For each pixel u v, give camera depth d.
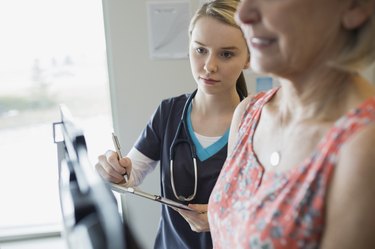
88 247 0.38
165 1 1.59
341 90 0.54
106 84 1.76
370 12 0.48
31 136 1.82
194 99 1.12
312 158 0.52
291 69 0.54
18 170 1.85
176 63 1.66
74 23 1.69
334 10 0.49
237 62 0.97
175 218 1.08
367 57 0.50
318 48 0.52
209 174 1.03
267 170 0.62
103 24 1.66
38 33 1.69
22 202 1.89
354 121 0.48
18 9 1.65
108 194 0.44
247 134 0.72
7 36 1.68
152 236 1.76
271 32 0.51
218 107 1.06
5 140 1.81
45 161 1.85
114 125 1.73
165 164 1.11
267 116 0.69
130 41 1.62
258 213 0.56
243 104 0.81
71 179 0.48
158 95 1.68
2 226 1.89
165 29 1.61
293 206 0.52
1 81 1.73
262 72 0.55
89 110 1.79
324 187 0.49
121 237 0.39
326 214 0.49
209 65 0.96
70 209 0.41
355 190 0.45
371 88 0.54
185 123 1.09
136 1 1.58
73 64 1.74
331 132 0.50
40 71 1.74
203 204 1.02
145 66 1.65
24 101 1.77
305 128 0.57
